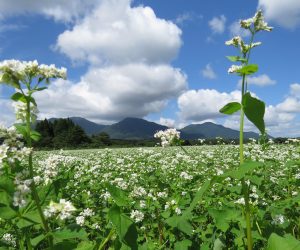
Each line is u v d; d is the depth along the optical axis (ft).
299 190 29.19
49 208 12.10
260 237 14.66
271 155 47.55
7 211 12.00
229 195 26.81
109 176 39.83
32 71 12.84
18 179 12.01
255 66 11.57
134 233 11.32
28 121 12.60
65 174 20.99
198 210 24.84
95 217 22.70
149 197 23.41
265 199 25.13
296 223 18.56
